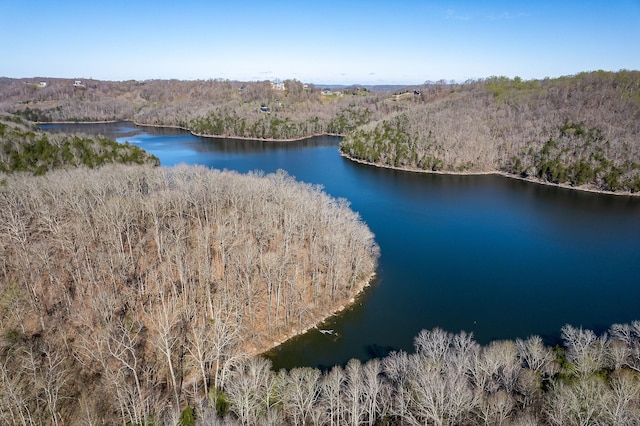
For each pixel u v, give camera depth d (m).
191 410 49.03
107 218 82.44
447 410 45.69
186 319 71.12
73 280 75.00
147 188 111.31
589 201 163.50
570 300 89.00
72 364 58.59
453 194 170.38
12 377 52.59
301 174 195.38
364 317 80.62
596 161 181.00
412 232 126.25
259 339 71.62
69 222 82.69
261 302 80.25
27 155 116.44
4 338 57.56
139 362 61.88
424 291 91.06
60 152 122.81
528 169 196.38
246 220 102.19
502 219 140.50
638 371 53.84
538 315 83.06
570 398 43.81
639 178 169.75
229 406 48.81
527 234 127.12
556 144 198.88
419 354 60.81
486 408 45.12
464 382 47.47
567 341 69.50
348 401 48.12
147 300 74.81
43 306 68.25
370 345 72.25
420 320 80.06
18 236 71.25
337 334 75.12
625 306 87.06
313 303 82.06
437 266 103.56
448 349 60.03
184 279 73.56
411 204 154.62
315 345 72.06
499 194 171.88
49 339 61.41
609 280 98.62
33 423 46.91
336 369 53.56
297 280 86.75
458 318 81.25
